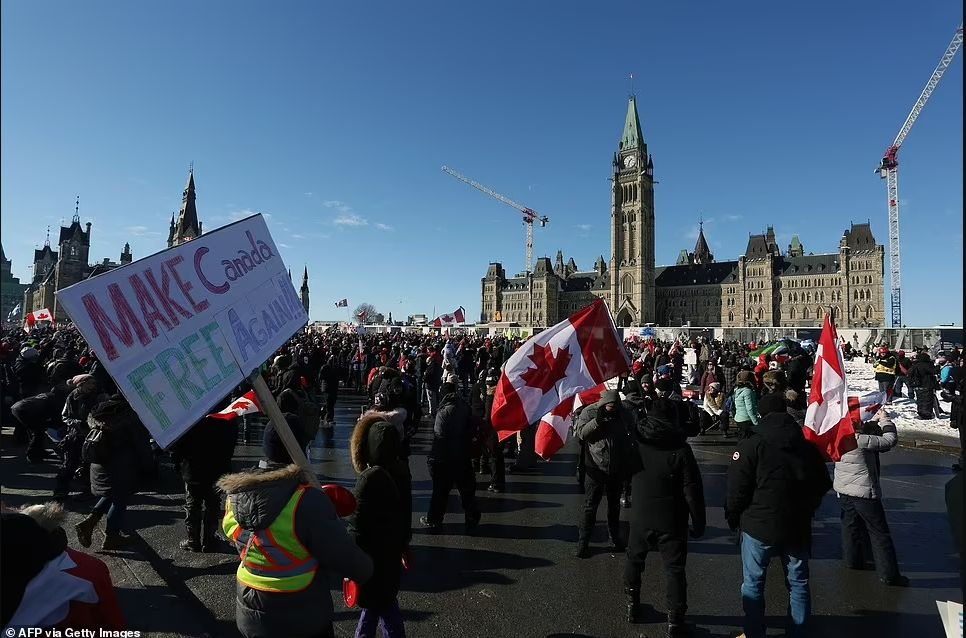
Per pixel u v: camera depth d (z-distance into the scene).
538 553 7.25
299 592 3.22
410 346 27.34
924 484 10.72
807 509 4.85
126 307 3.78
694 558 7.20
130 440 6.94
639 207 146.75
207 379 4.14
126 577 6.23
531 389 7.71
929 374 18.19
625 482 9.43
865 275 122.12
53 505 2.90
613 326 7.93
